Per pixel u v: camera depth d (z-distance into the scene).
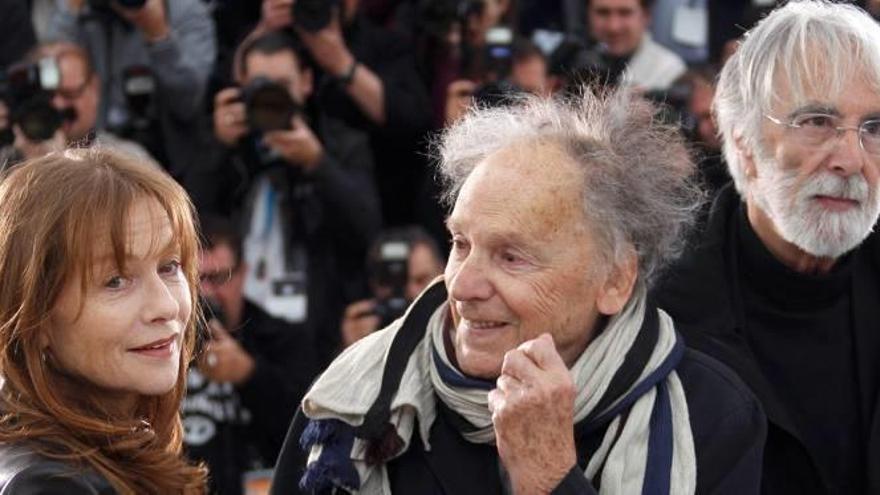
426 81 14.38
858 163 7.40
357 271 13.41
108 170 5.99
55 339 5.98
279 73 13.56
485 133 6.68
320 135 13.85
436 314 6.82
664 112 7.76
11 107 13.05
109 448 5.95
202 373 11.87
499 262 6.42
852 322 7.81
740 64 7.71
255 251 13.30
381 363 6.81
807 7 7.61
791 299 7.75
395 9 15.65
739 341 7.70
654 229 6.62
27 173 6.00
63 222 5.87
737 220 7.90
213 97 14.47
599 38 14.40
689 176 7.00
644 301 6.73
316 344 12.98
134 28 14.52
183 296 6.13
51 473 5.70
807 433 7.75
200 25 14.40
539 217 6.36
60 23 14.89
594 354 6.54
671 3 15.14
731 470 6.59
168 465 6.09
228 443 11.93
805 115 7.43
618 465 6.44
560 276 6.40
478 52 14.14
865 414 7.71
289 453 7.09
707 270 7.81
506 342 6.47
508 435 6.25
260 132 13.21
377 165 14.27
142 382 6.02
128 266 5.94
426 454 6.68
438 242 13.58
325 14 13.73
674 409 6.61
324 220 13.31
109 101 14.59
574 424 6.50
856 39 7.44
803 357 7.78
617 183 6.49
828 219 7.46
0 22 15.09
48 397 5.91
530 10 16.20
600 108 6.71
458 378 6.56
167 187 6.07
